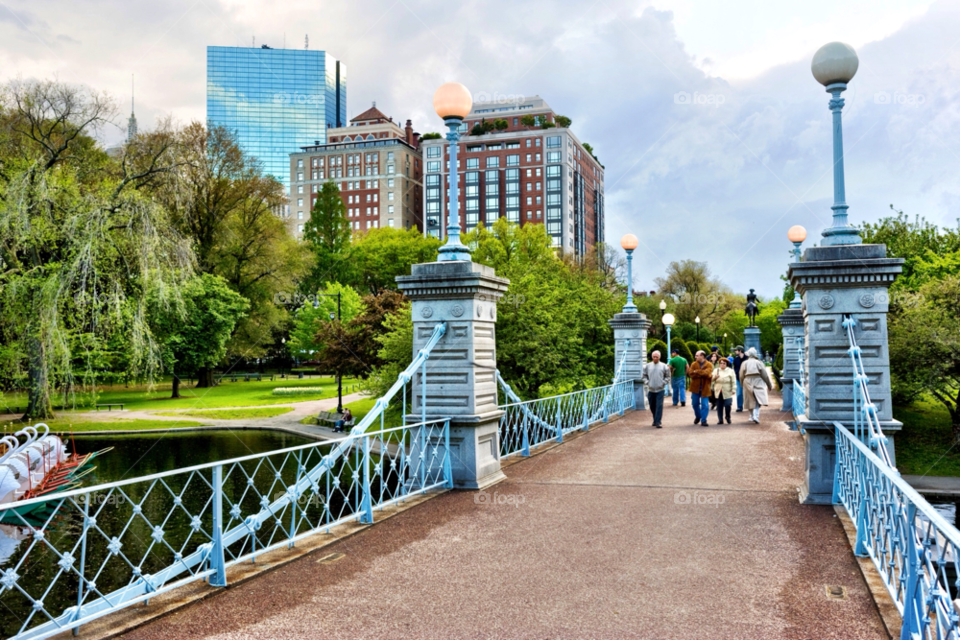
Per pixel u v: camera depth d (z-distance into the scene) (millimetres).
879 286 7586
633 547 6102
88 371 26781
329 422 29906
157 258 27984
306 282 67312
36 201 25297
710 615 4539
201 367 45094
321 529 6637
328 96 159375
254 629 4414
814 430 7668
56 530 13445
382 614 4637
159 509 15375
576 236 107625
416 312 9016
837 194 7930
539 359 19688
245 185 47875
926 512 3482
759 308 68750
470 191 105688
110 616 4566
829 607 4641
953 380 22312
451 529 6785
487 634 4293
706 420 15453
